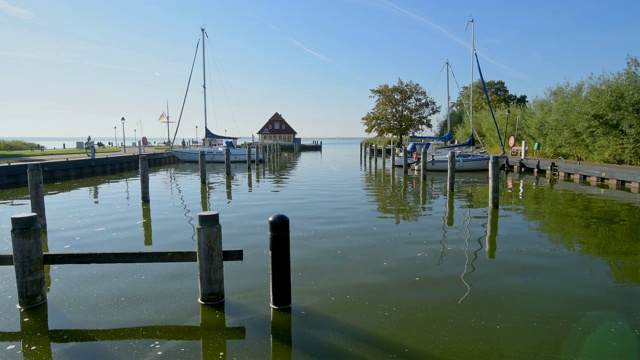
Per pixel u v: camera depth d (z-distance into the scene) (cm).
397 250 873
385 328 530
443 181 2292
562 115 3141
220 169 3284
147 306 596
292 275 719
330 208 1379
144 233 1045
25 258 579
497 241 949
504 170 2914
